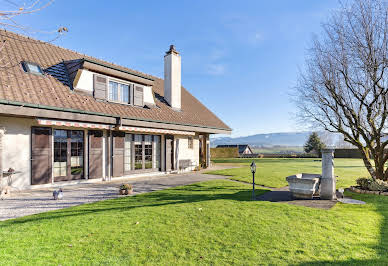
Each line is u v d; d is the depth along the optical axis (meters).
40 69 12.84
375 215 6.96
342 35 11.76
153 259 4.27
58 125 10.99
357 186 11.86
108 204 8.27
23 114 9.77
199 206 7.88
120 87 15.63
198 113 22.89
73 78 13.41
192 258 4.32
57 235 5.30
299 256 4.37
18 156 10.63
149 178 15.62
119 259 4.25
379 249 4.66
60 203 8.52
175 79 20.47
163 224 6.09
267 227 5.86
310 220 6.41
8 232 5.45
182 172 19.83
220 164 29.50
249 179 14.84
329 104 12.63
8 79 10.52
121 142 14.90
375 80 10.73
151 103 17.97
